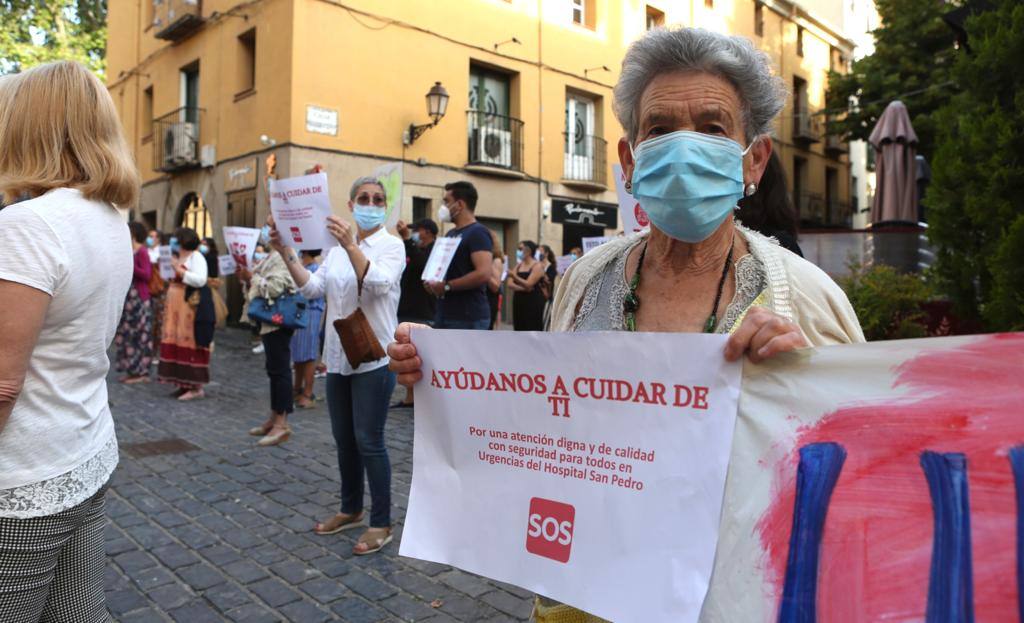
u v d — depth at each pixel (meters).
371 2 13.11
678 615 1.14
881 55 20.50
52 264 1.47
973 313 5.73
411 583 3.12
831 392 1.09
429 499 1.50
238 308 14.26
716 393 1.17
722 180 1.26
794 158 25.36
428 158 14.05
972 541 0.95
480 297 5.60
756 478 1.13
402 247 3.56
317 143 12.47
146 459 5.04
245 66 13.83
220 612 2.86
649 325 1.38
